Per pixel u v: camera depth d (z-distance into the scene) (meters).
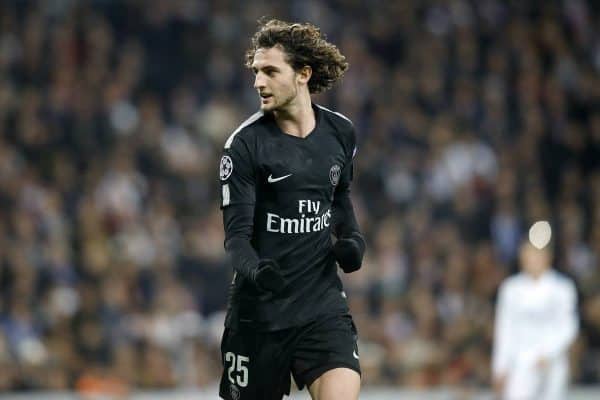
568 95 61.44
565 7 65.25
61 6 54.22
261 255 15.96
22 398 34.97
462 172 53.16
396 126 54.22
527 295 32.50
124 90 50.56
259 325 16.09
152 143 48.84
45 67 50.47
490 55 61.25
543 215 51.62
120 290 40.03
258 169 15.70
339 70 16.33
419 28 61.06
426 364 40.69
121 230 43.56
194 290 42.88
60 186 45.06
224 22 56.78
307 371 16.05
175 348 38.75
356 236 16.66
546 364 32.09
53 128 47.47
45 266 40.69
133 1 55.41
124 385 36.62
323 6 59.91
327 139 16.17
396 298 43.53
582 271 49.66
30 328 38.25
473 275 46.34
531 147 56.53
